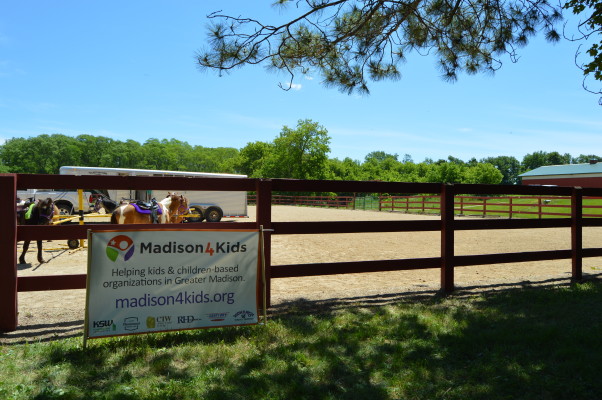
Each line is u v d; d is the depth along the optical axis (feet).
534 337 13.70
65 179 15.67
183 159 398.42
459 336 14.08
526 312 17.21
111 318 13.56
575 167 150.20
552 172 153.89
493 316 16.62
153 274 14.08
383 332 14.84
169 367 11.80
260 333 14.55
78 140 370.73
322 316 16.87
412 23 24.64
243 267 15.14
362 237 51.06
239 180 17.87
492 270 29.22
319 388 10.58
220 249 14.84
